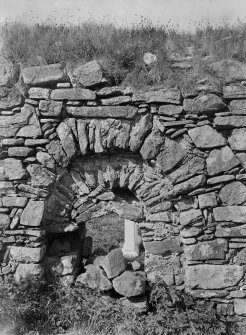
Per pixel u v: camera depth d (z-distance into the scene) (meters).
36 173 6.19
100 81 6.03
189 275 5.97
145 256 6.29
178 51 6.46
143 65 6.27
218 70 5.99
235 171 5.87
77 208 6.46
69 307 5.87
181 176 5.97
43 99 6.14
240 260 5.91
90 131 6.09
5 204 6.21
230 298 5.93
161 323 5.62
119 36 6.73
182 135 5.97
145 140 6.00
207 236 5.96
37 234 6.17
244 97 5.83
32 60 6.36
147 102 5.95
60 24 7.21
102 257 6.77
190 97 5.93
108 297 6.04
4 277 6.23
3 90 6.21
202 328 5.52
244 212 5.86
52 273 6.31
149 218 6.21
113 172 6.29
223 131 5.95
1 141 6.19
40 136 6.14
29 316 5.82
